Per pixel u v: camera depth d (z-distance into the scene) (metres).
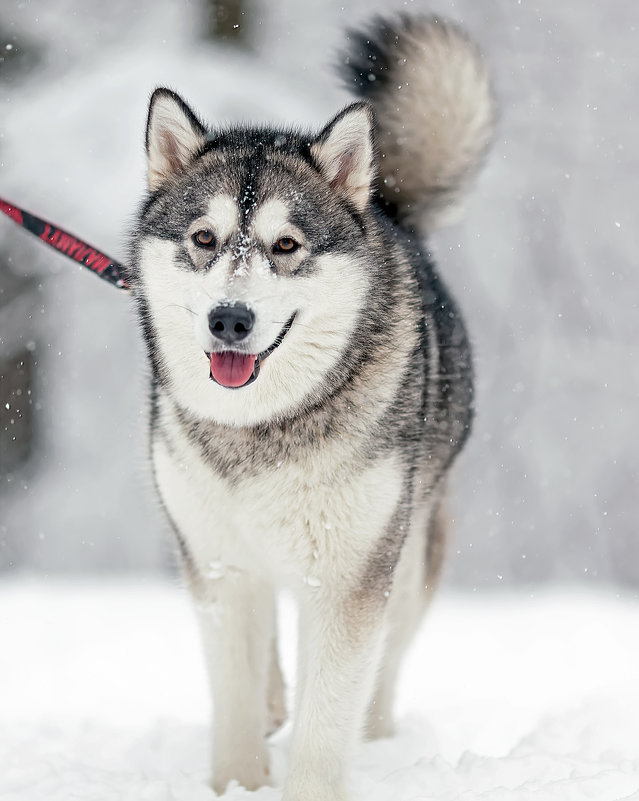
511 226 20.05
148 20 18.05
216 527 6.18
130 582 17.80
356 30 8.52
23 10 17.94
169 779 6.34
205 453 6.07
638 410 21.11
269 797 6.04
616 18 19.44
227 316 5.54
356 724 5.96
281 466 5.93
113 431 19.83
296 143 6.45
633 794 5.36
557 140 19.58
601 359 20.89
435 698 9.22
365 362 6.05
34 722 7.64
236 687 6.40
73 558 20.16
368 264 6.15
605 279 20.62
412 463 6.37
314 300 5.91
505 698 8.63
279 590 6.87
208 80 16.83
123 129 16.45
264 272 5.77
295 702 6.23
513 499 21.20
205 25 17.92
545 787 5.70
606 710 7.12
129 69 16.92
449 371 7.46
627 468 21.39
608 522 21.66
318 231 6.02
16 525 19.97
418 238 8.14
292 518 6.00
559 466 21.16
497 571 21.45
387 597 6.17
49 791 6.05
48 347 19.62
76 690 9.64
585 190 20.03
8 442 19.72
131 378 19.67
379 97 8.20
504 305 20.34
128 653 11.12
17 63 17.92
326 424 5.93
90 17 18.20
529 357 20.66
